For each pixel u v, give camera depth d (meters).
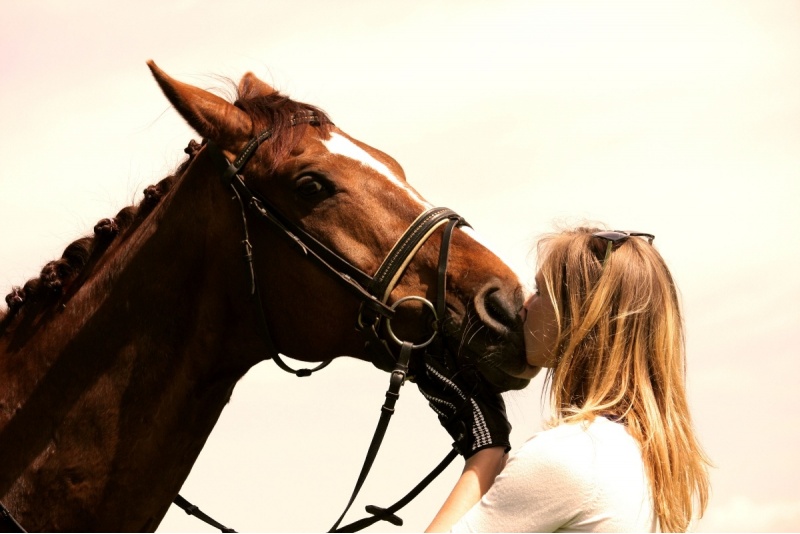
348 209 4.05
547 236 3.46
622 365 3.14
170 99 4.11
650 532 2.93
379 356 4.05
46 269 4.23
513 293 3.92
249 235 4.10
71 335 4.08
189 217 4.14
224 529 4.38
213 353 4.15
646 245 3.30
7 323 4.27
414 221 4.06
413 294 4.01
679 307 3.32
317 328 4.10
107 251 4.28
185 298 4.12
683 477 3.05
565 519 2.88
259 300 4.09
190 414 4.14
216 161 4.13
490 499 3.00
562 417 3.13
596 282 3.22
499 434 3.76
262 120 4.24
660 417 3.09
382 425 3.93
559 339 3.28
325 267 4.03
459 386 3.95
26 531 3.88
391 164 4.29
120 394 4.02
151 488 4.04
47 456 3.95
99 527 3.94
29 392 4.03
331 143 4.21
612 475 2.89
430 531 3.37
